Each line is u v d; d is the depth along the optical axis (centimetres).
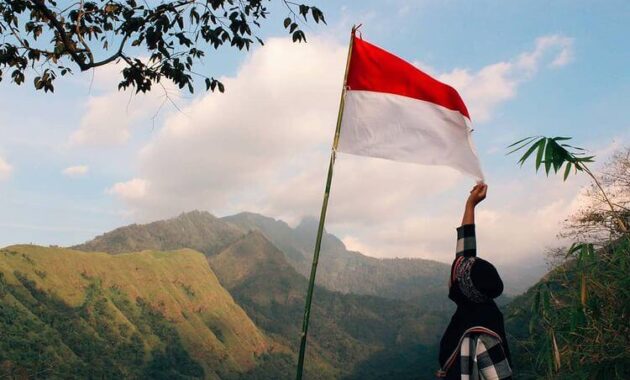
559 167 388
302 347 307
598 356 397
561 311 431
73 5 700
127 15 669
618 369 388
